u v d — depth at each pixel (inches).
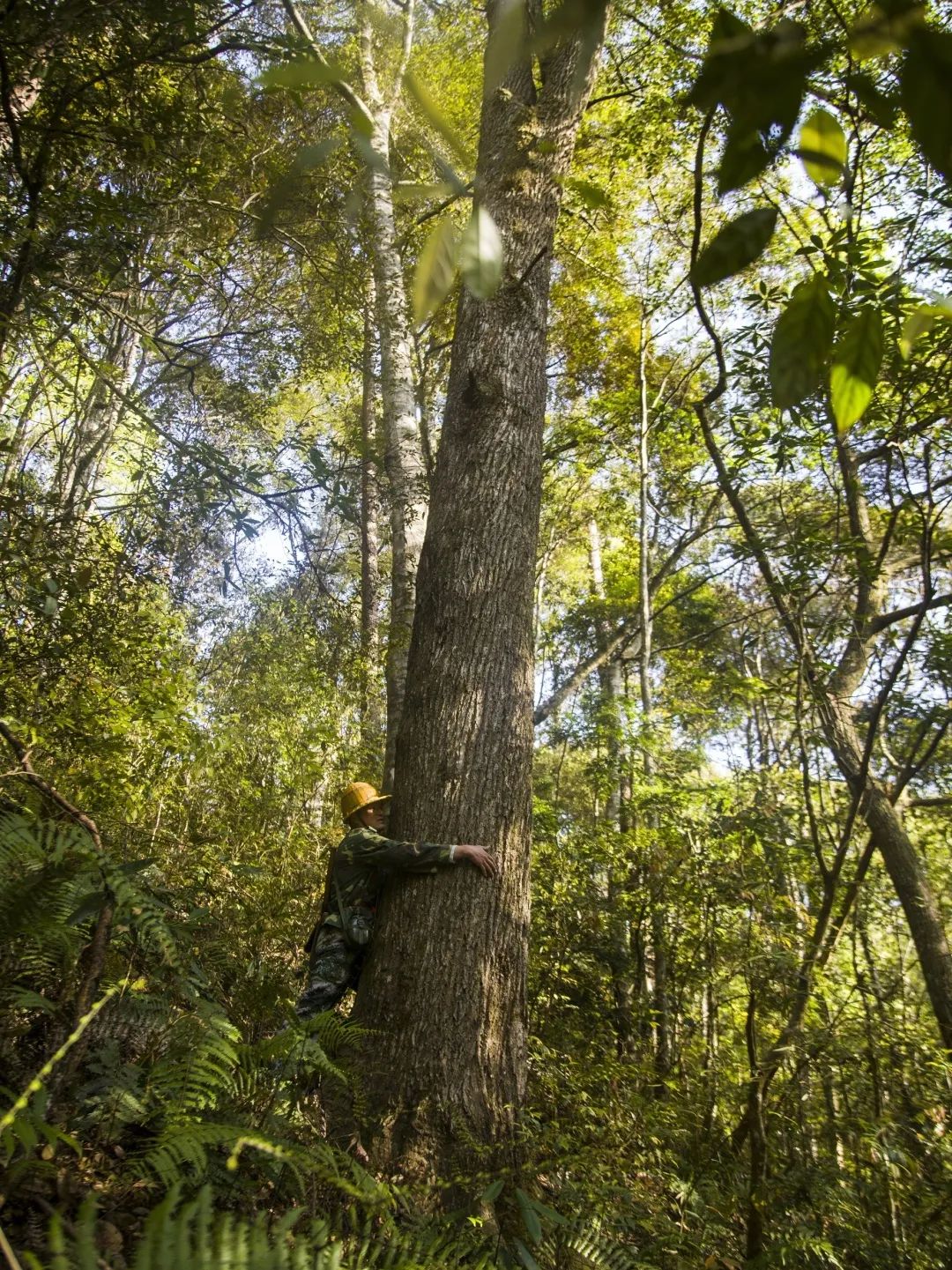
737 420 308.8
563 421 561.9
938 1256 138.9
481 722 164.1
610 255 495.8
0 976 105.0
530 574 180.2
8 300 204.2
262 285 374.3
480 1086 140.8
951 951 307.0
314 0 232.8
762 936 201.5
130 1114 102.7
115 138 220.1
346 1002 187.2
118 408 355.9
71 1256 80.5
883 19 27.8
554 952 231.0
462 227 34.7
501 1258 109.5
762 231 33.6
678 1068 192.1
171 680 237.5
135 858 187.0
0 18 179.9
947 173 26.9
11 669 194.4
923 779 332.2
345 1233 102.8
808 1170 151.3
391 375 376.2
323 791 309.3
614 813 383.9
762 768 272.2
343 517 268.5
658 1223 128.5
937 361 207.6
